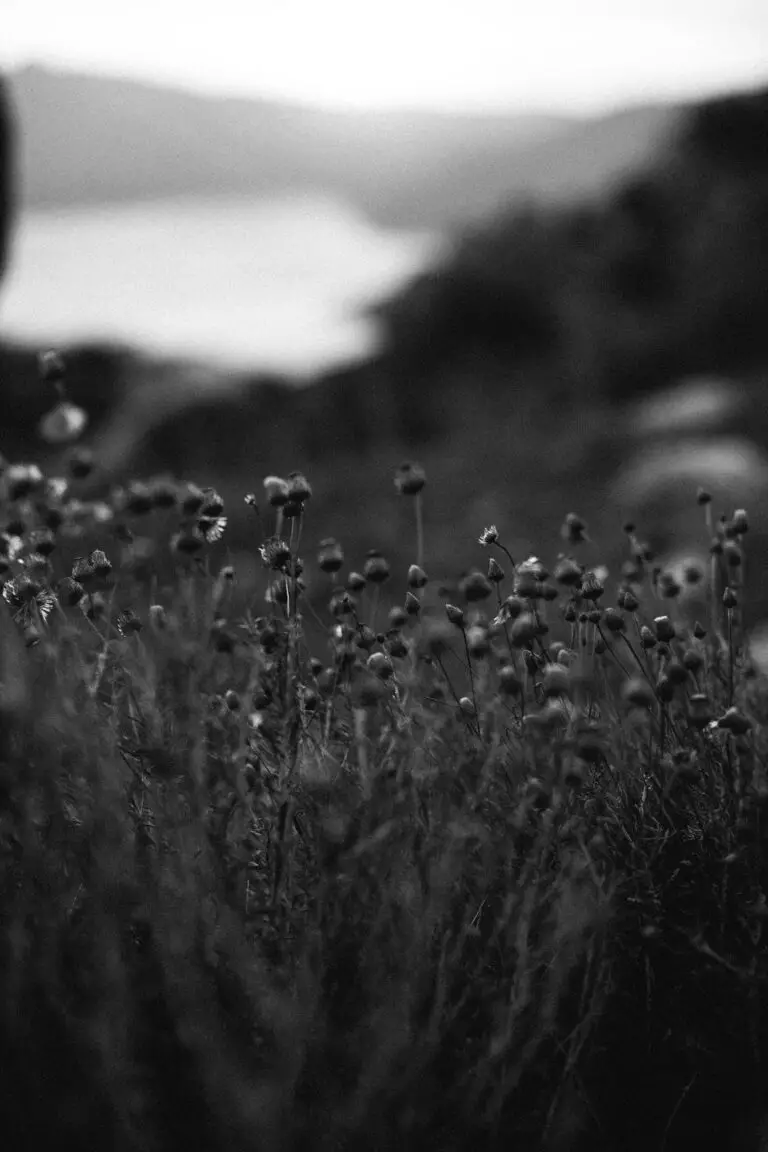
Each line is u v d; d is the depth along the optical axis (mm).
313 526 8023
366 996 1438
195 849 1450
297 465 10297
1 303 12859
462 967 1514
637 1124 1599
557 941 1407
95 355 10984
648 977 1573
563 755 1508
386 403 11211
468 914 1488
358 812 1513
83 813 1435
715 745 1808
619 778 1809
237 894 1449
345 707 1763
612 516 7504
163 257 16688
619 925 1646
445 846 1482
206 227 19953
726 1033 1624
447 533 7691
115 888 1338
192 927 1351
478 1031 1506
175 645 1555
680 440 9250
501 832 1554
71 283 14734
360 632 1814
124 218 21344
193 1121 1359
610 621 1841
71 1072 1354
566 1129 1429
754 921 1646
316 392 10875
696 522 7004
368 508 8461
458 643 2164
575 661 1656
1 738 1340
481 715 1751
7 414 10797
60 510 2057
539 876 1536
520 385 11633
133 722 1654
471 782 1615
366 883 1452
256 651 1650
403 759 1564
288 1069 1290
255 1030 1385
